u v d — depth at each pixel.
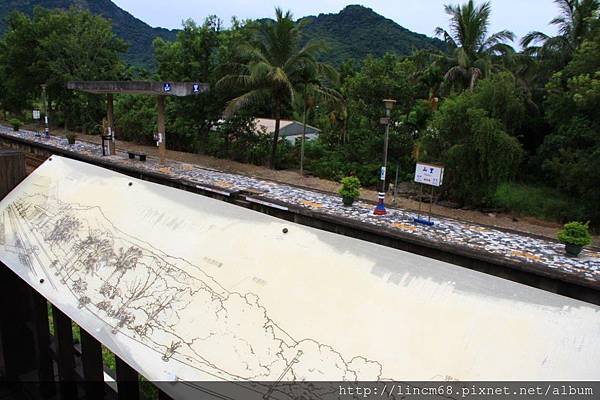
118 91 17.31
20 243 3.57
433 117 17.27
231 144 23.80
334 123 23.30
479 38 23.89
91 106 31.58
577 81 15.02
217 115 23.06
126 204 3.54
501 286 2.08
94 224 3.42
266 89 20.08
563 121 16.91
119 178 3.98
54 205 3.85
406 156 19.28
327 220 11.65
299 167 22.50
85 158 19.20
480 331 1.89
